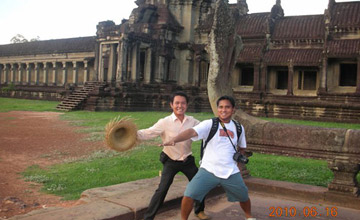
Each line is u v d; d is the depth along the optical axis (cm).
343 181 636
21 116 2577
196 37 3725
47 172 1041
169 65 3628
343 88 2964
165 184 525
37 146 1459
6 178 967
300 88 3250
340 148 621
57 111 3003
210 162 484
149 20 3609
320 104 2722
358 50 2719
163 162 545
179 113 529
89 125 2069
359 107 2569
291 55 3072
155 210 522
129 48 3250
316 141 643
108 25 3456
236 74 3512
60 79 5125
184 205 486
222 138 486
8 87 5044
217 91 734
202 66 3747
